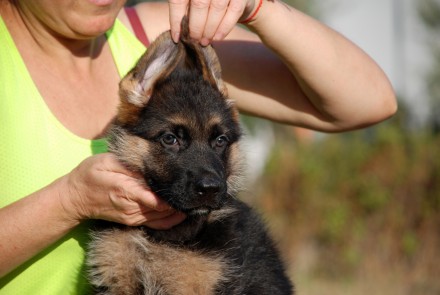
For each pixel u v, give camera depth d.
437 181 15.70
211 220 5.50
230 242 5.48
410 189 15.84
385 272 15.62
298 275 15.24
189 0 5.05
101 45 5.71
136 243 5.31
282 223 16.11
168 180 5.45
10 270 4.84
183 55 5.70
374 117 5.96
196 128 5.61
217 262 5.31
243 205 6.08
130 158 5.48
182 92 5.70
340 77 5.63
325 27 5.71
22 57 5.29
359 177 16.06
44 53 5.39
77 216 4.79
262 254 5.82
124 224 5.30
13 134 4.98
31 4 5.16
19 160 4.97
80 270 5.25
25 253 4.78
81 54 5.54
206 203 5.30
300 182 16.22
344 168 16.20
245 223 5.85
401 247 15.73
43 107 5.12
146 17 6.11
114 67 5.75
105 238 5.27
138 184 4.72
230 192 5.92
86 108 5.45
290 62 5.53
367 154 16.22
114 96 5.67
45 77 5.33
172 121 5.57
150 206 4.70
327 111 5.88
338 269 15.77
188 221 5.42
